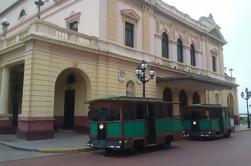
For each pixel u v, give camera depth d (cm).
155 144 1619
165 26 3078
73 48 2059
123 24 2525
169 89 3072
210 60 3909
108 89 2280
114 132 1430
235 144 1938
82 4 2450
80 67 2123
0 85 2300
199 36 3728
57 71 1966
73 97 2395
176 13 3322
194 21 3656
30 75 1822
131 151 1510
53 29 1970
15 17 3441
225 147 1766
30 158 1312
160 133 1666
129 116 1476
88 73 2177
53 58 1952
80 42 2136
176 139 1809
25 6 3275
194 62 3594
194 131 2291
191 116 2327
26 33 1964
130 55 2519
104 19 2330
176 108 2209
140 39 2689
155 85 2794
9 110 2498
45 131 1862
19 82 2581
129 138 1447
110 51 2300
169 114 1777
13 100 2539
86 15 2398
